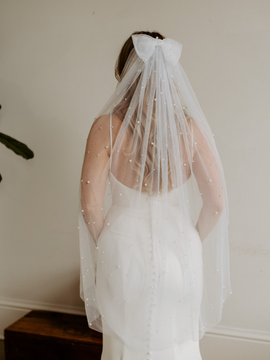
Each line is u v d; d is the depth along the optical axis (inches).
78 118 102.5
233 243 96.7
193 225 64.7
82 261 65.8
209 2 92.4
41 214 107.7
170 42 60.2
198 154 61.9
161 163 59.6
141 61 60.6
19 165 107.7
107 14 98.0
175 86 62.9
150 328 58.1
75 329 96.1
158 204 60.0
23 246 110.0
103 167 60.1
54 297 109.7
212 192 61.9
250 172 94.1
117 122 60.2
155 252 57.9
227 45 92.4
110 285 58.9
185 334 60.8
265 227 95.0
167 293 58.1
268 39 90.7
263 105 92.1
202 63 93.6
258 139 93.0
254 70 91.7
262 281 96.5
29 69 103.8
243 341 98.3
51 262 108.7
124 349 59.5
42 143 105.4
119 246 58.6
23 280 111.2
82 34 99.7
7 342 94.9
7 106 106.4
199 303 62.8
